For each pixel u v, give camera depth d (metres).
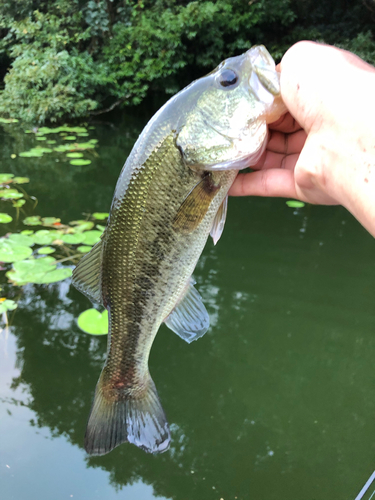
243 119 0.25
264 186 0.30
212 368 0.65
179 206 0.26
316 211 1.14
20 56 1.94
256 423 0.57
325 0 2.06
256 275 0.86
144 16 1.99
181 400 0.60
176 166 0.26
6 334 0.65
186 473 0.51
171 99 0.26
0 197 1.02
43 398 0.56
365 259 0.92
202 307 0.29
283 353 0.69
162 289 0.28
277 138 0.31
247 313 0.77
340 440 0.55
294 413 0.59
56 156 1.41
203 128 0.26
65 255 0.78
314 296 0.80
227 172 0.27
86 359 0.62
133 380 0.31
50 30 2.03
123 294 0.28
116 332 0.30
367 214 0.19
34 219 0.91
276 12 1.94
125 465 0.51
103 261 0.29
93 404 0.30
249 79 0.25
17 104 1.80
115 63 1.99
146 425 0.30
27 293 0.73
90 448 0.29
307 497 0.48
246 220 1.07
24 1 2.14
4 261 0.71
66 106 1.75
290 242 0.97
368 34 1.82
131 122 1.99
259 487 0.49
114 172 1.29
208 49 2.01
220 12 1.98
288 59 0.23
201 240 0.27
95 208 1.01
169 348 0.69
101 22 2.02
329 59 0.22
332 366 0.67
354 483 0.49
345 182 0.20
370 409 0.60
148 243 0.27
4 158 1.34
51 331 0.66
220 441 0.55
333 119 0.21
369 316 0.77
